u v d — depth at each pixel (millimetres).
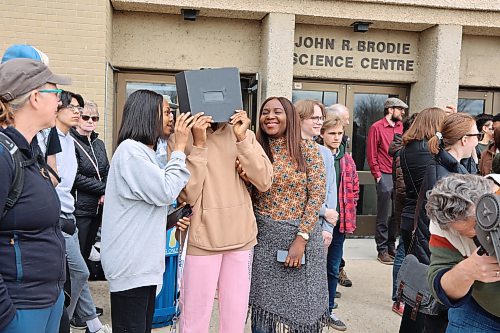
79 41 5273
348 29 6320
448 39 6102
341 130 3729
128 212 2277
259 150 2588
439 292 1756
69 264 3014
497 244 1391
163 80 6168
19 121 1788
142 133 2311
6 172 1628
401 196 4188
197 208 2508
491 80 6711
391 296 4414
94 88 5320
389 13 5980
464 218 1650
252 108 6309
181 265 2566
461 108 6883
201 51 6047
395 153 4430
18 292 1711
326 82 6496
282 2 5734
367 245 6277
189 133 2580
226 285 2607
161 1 5535
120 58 5898
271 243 2715
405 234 3666
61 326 2254
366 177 6668
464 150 2863
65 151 3125
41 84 1793
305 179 2732
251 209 2643
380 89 6648
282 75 5820
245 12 5766
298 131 2762
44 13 5223
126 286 2273
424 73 6387
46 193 1790
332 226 3340
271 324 2707
